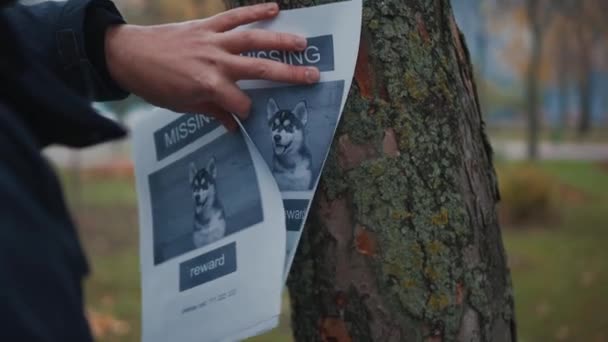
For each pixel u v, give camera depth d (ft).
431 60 3.99
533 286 25.02
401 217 3.92
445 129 3.99
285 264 3.84
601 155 72.64
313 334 4.17
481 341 4.07
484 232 4.15
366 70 3.92
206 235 4.12
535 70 63.67
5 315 2.23
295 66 3.89
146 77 3.99
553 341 19.98
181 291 4.16
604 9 53.93
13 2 2.68
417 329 3.94
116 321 20.39
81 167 50.44
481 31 67.62
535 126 64.75
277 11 3.95
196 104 4.04
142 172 4.52
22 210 2.37
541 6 58.49
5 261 2.27
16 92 2.65
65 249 2.48
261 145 4.04
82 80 4.16
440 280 3.95
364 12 3.91
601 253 29.40
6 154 2.42
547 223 36.27
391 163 3.92
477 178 4.16
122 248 30.27
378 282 3.95
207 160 4.20
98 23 4.10
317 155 3.89
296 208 3.93
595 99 111.14
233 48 3.89
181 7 39.09
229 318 3.88
